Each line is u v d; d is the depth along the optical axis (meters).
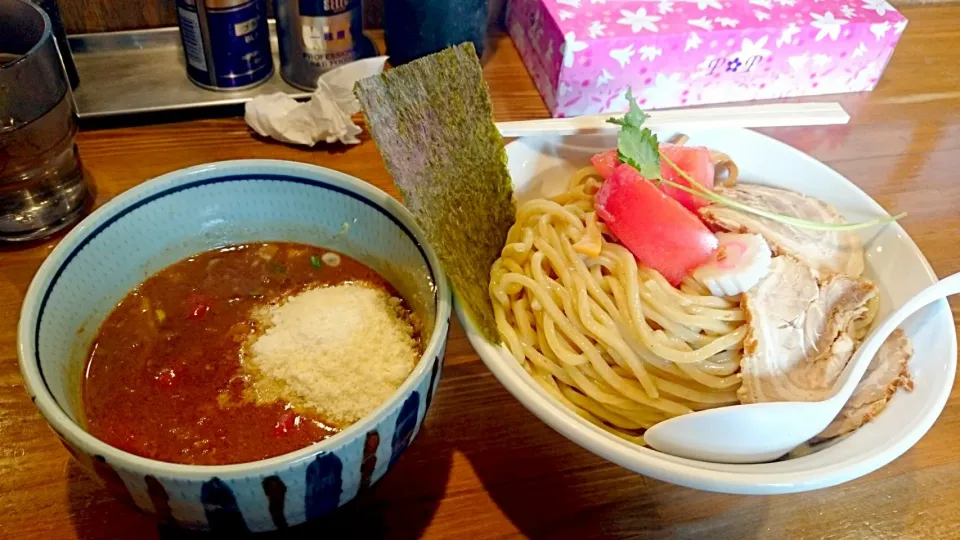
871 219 0.33
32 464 0.26
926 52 0.53
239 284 0.29
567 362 0.29
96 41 0.44
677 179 0.33
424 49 0.44
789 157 0.35
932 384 0.26
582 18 0.42
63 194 0.35
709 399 0.29
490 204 0.31
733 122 0.37
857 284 0.30
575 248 0.31
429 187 0.27
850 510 0.27
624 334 0.30
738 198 0.34
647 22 0.42
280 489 0.20
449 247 0.27
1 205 0.33
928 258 0.37
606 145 0.36
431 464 0.27
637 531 0.26
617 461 0.22
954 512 0.27
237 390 0.26
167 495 0.19
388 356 0.26
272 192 0.29
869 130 0.45
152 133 0.40
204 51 0.41
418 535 0.25
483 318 0.27
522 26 0.47
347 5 0.42
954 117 0.47
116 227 0.26
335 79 0.40
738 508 0.27
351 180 0.28
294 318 0.27
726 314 0.30
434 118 0.27
